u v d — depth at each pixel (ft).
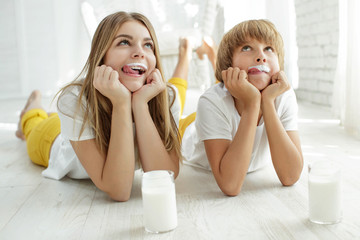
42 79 16.62
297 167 4.22
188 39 7.84
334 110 8.24
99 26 4.12
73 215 3.85
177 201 4.10
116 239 3.27
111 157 3.96
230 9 11.85
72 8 15.64
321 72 10.11
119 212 3.85
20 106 13.42
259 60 4.05
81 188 4.66
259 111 4.33
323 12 9.78
